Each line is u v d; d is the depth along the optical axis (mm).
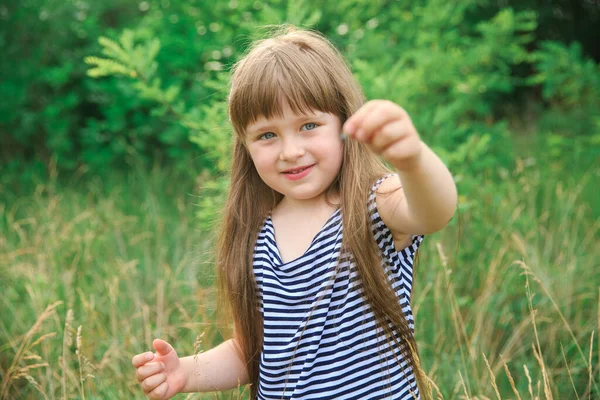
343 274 1494
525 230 3387
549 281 2914
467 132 4426
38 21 5410
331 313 1490
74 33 5508
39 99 5395
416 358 1629
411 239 1583
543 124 6461
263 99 1479
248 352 1686
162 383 1646
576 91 5023
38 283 2957
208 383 1709
